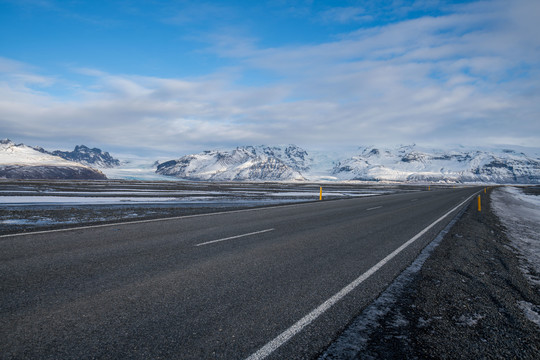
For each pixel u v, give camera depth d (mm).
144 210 14766
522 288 5090
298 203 20594
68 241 7086
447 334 3379
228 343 2986
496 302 4391
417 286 4855
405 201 24625
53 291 4082
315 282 4824
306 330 3307
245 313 3639
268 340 3072
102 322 3299
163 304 3803
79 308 3611
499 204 26828
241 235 8445
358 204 20453
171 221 10719
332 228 10211
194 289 4340
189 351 2826
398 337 3252
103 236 7777
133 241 7281
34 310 3510
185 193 34156
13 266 5070
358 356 2863
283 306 3885
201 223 10422
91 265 5277
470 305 4219
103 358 2676
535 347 3205
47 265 5188
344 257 6449
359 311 3842
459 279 5336
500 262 6797
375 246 7664
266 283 4688
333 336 3209
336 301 4117
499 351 3088
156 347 2871
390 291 4586
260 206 17516
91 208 15359
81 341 2922
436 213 16328
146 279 4680
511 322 3770
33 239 7219
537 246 9047
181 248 6730
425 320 3691
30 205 16250
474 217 15359
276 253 6566
